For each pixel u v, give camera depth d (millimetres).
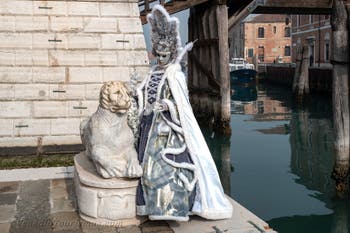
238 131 19344
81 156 4875
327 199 10156
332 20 10648
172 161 3791
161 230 3836
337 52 10500
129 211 3920
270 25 65688
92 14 7922
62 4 7836
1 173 5887
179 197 3730
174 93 3947
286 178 11922
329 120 22516
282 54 66062
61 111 7672
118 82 4039
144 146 3996
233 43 72438
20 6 7652
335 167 10742
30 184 5371
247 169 12930
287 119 23016
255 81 46656
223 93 17125
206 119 19062
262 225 3887
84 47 7848
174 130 3906
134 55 8023
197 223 3961
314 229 8453
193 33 20750
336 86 10609
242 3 19734
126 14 8070
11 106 7477
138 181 3910
